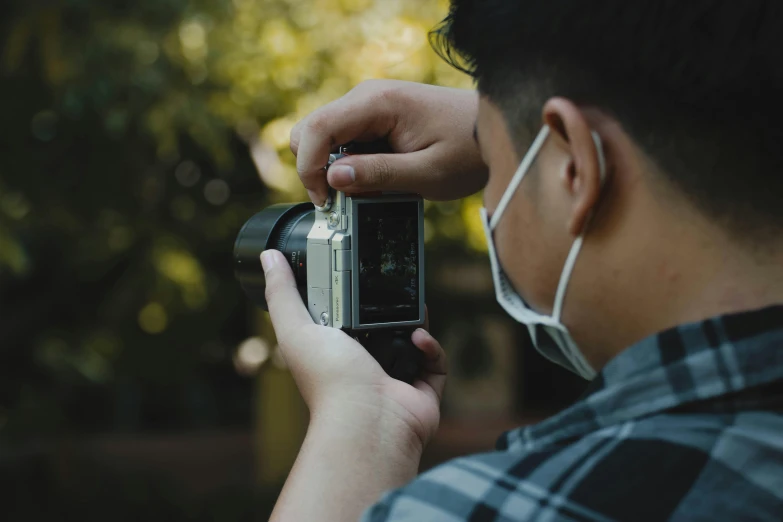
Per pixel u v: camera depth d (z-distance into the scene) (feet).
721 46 2.65
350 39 23.63
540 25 2.93
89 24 25.77
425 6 23.17
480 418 47.57
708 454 2.56
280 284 4.76
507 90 3.12
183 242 31.12
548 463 2.67
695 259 2.76
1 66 26.63
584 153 2.78
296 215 5.28
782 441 2.57
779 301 2.70
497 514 2.60
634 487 2.55
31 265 33.99
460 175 4.88
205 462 44.01
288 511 3.66
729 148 2.70
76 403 50.78
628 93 2.80
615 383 2.76
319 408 4.03
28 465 39.96
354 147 4.94
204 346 37.70
